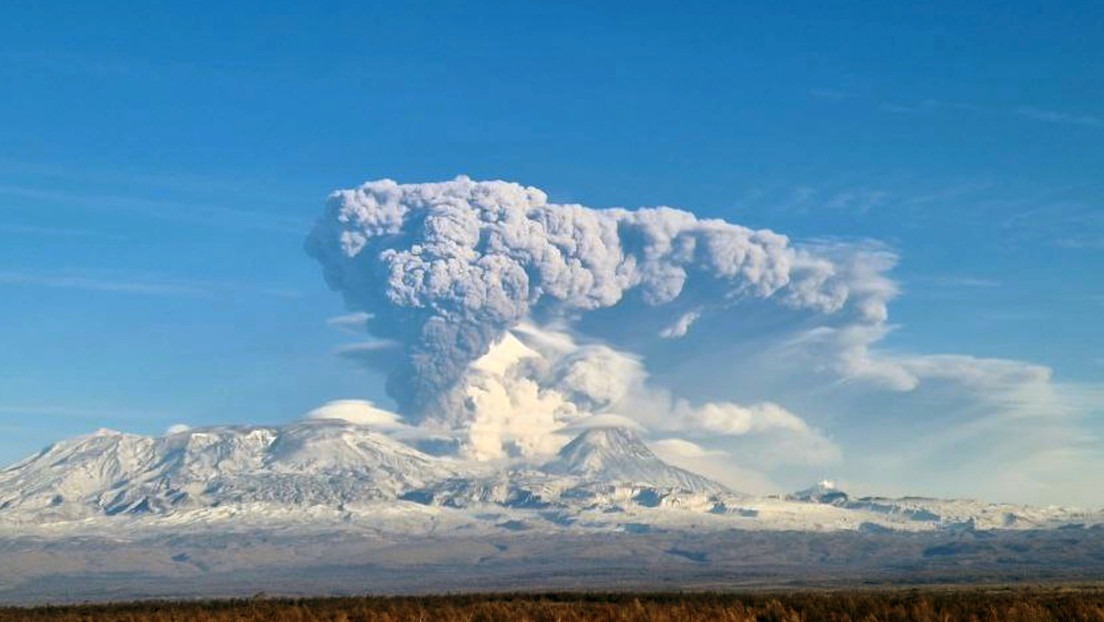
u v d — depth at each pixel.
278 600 166.50
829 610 103.38
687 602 131.62
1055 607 98.31
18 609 150.88
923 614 95.44
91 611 143.12
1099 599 109.88
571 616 100.94
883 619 96.44
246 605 144.75
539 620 100.56
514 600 148.12
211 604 156.25
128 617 116.81
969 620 92.56
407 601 153.38
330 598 175.12
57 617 125.75
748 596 154.50
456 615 105.62
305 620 108.44
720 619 100.06
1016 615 93.56
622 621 99.00
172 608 142.12
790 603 119.94
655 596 156.38
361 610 116.88
